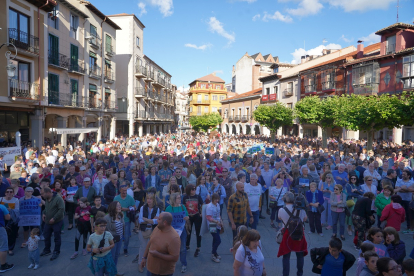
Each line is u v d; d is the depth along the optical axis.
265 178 9.71
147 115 41.94
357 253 6.77
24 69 17.72
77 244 6.52
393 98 14.84
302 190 8.55
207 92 69.50
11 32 16.27
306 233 8.11
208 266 6.17
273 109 29.27
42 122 19.28
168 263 4.17
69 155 14.20
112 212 5.51
